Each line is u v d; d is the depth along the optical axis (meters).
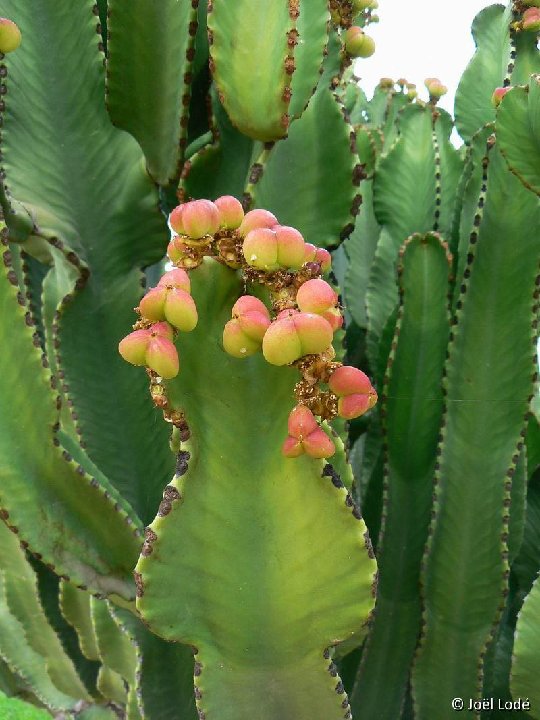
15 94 0.37
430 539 0.42
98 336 0.39
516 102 0.32
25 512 0.27
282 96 0.29
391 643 0.45
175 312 0.22
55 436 0.28
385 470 0.44
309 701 0.27
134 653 0.44
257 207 0.32
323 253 0.25
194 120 0.42
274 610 0.25
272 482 0.24
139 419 0.40
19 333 0.26
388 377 0.42
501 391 0.40
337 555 0.24
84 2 0.38
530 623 0.34
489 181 0.39
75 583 0.29
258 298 0.24
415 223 0.52
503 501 0.41
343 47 0.38
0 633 0.60
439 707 0.43
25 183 0.37
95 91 0.38
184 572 0.25
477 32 0.52
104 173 0.39
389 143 0.62
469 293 0.40
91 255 0.39
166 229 0.40
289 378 0.24
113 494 0.31
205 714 0.26
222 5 0.30
